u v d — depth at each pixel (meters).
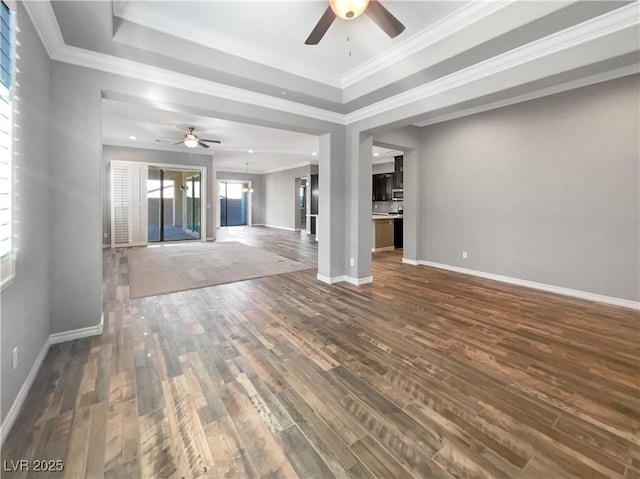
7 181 1.62
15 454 1.48
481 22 2.56
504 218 4.82
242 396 1.96
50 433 1.61
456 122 5.46
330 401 1.92
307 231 11.86
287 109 3.99
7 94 1.61
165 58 2.76
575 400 1.93
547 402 1.91
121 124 6.06
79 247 2.71
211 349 2.57
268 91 3.56
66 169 2.62
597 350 2.57
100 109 2.77
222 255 6.92
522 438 1.62
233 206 15.64
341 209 4.75
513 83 2.76
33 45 2.09
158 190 9.03
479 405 1.88
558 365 2.34
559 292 4.21
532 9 2.27
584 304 3.73
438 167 5.78
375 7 2.14
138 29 2.56
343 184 4.74
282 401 1.91
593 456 1.50
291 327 3.04
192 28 2.77
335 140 4.58
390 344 2.68
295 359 2.42
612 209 3.72
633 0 2.06
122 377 2.14
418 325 3.10
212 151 9.08
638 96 3.50
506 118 4.73
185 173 10.48
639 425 1.71
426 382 2.12
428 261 6.08
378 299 3.93
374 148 7.89
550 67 2.54
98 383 2.07
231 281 4.75
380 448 1.55
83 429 1.64
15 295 1.78
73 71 2.62
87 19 2.21
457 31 2.73
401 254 7.45
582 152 3.94
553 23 2.30
